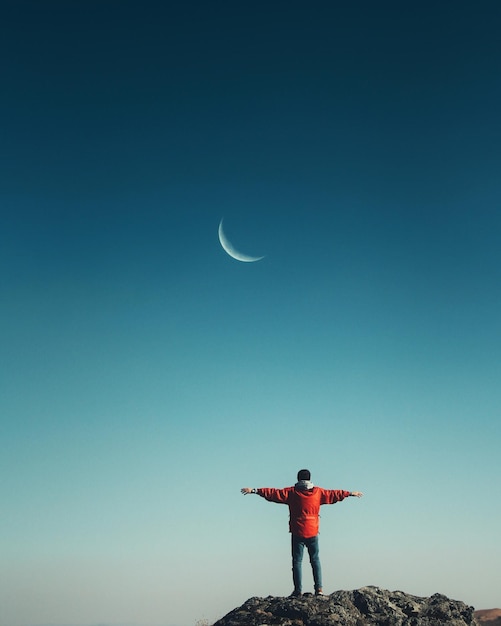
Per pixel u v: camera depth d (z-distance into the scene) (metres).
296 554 17.67
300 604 16.84
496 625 24.38
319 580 17.52
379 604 17.45
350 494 17.84
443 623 17.05
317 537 17.72
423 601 18.31
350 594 17.89
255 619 16.73
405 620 17.00
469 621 17.44
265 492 17.95
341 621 16.36
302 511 17.70
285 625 16.33
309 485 18.00
